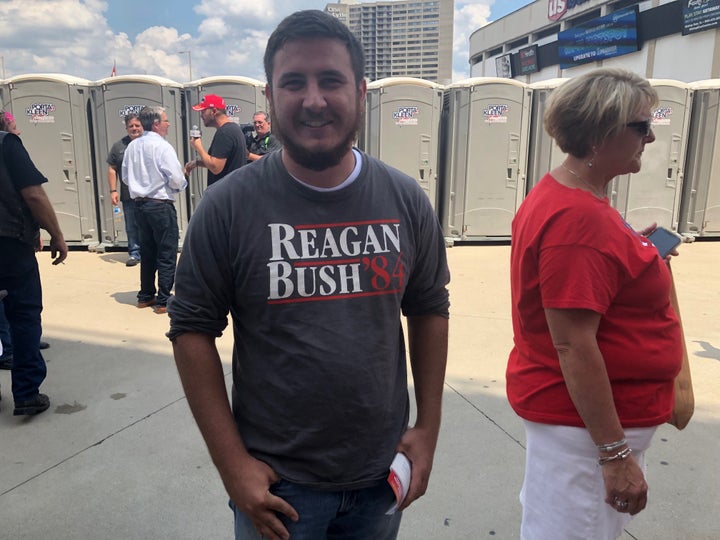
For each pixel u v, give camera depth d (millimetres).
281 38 1151
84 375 3662
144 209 4793
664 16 22484
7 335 3734
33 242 2992
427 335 1436
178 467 2670
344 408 1216
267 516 1197
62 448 2814
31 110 7266
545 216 1425
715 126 8016
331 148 1149
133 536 2221
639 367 1438
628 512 1428
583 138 1426
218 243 1184
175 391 3445
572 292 1356
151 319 4797
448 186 8133
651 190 8070
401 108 7754
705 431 2979
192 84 7480
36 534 2219
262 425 1238
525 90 7836
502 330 4586
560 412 1508
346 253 1216
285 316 1190
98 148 7512
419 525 2293
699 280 6129
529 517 1640
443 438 2928
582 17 30516
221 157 5199
